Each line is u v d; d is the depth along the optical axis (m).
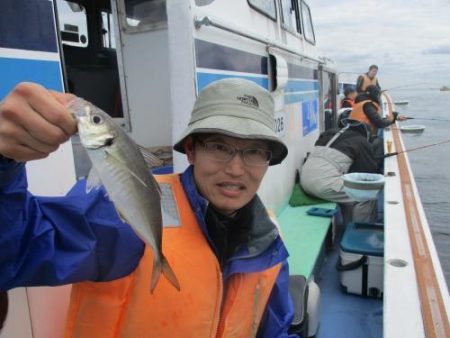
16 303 1.42
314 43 6.54
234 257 1.55
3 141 0.87
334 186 4.70
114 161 0.96
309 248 3.67
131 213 0.99
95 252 1.21
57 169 1.58
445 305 2.00
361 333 3.04
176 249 1.39
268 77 3.77
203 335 1.41
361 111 7.65
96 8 3.92
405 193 3.74
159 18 3.27
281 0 4.39
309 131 5.96
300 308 2.57
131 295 1.33
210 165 1.42
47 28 1.47
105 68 3.98
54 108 0.86
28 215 1.08
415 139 9.26
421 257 2.49
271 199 4.07
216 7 2.69
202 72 2.40
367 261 3.46
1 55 1.30
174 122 2.29
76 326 1.36
